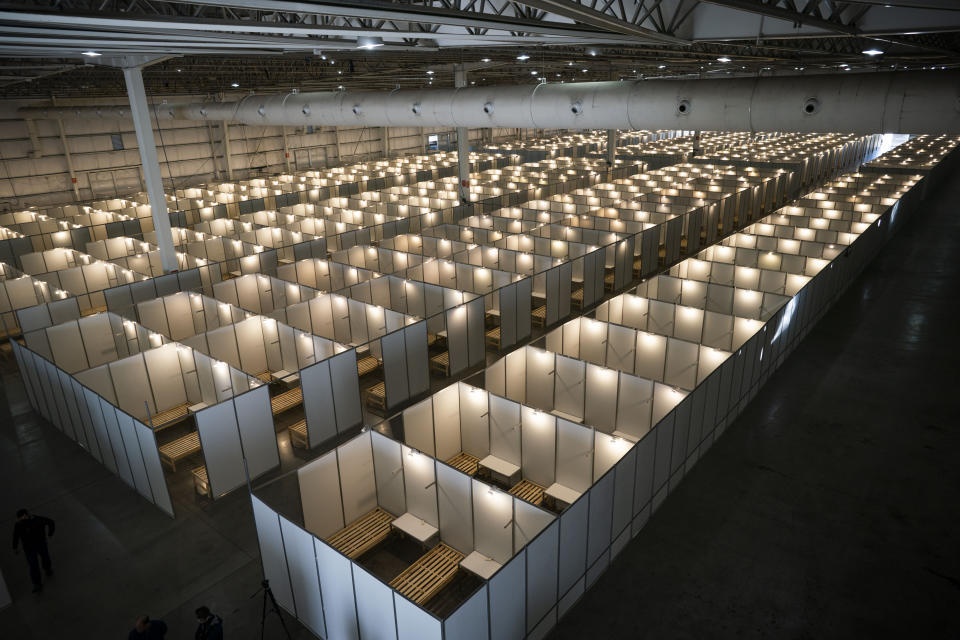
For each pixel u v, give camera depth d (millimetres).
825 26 13242
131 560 11656
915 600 10047
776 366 17453
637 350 16438
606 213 30547
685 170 42250
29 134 43344
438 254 25953
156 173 23562
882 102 16469
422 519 12062
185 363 16453
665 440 11766
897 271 25172
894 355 18250
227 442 13156
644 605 10156
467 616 7887
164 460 14750
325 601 9367
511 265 23812
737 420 15227
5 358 20578
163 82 40500
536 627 9336
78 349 18156
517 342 20594
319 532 11672
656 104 20047
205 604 10570
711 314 17188
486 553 11125
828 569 10734
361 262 25141
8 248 28094
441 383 18188
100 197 47719
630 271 25641
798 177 43594
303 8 8469
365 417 16469
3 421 16688
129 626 10219
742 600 10180
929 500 12305
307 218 31609
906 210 31516
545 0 9438
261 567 11406
